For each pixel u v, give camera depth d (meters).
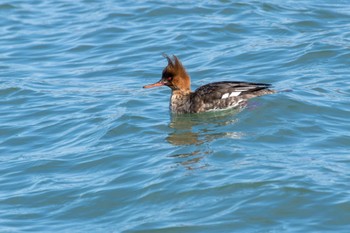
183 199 14.25
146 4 26.47
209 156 15.87
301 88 19.47
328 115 17.81
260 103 18.38
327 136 16.62
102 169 15.98
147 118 18.44
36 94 20.70
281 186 14.20
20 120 19.12
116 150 16.67
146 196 14.53
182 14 25.48
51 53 23.75
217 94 18.59
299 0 26.05
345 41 22.39
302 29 23.67
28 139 17.98
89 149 16.98
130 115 18.50
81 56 23.39
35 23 26.12
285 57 21.75
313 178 14.51
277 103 18.33
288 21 24.25
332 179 14.48
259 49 22.41
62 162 16.50
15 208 14.78
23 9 27.41
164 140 17.06
